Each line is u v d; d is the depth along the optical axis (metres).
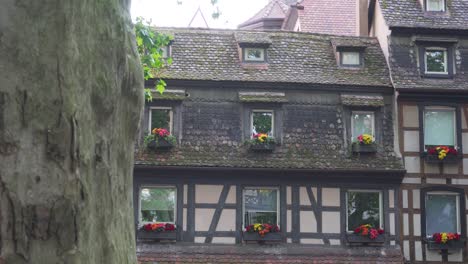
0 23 2.17
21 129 2.17
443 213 19.30
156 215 18.45
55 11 2.25
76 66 2.31
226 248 18.27
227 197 18.56
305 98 19.48
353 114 19.52
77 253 2.25
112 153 2.59
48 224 2.18
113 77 2.57
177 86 19.14
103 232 2.48
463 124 19.58
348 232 18.83
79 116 2.29
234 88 19.34
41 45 2.22
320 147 19.14
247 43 19.94
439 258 18.91
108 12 2.58
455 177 19.31
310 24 26.69
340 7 27.23
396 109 19.53
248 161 18.66
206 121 19.08
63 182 2.22
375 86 19.61
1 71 2.16
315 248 18.56
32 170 2.17
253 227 18.28
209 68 19.55
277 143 19.06
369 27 22.53
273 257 18.27
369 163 19.03
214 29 20.89
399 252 18.67
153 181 18.44
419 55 20.03
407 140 19.42
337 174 18.84
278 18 29.23
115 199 2.60
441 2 20.62
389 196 19.05
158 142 18.55
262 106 19.19
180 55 19.84
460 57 20.09
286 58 20.25
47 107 2.21
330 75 19.86
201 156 18.61
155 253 18.03
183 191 18.50
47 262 2.18
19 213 2.14
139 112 2.85
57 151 2.21
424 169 19.28
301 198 18.77
